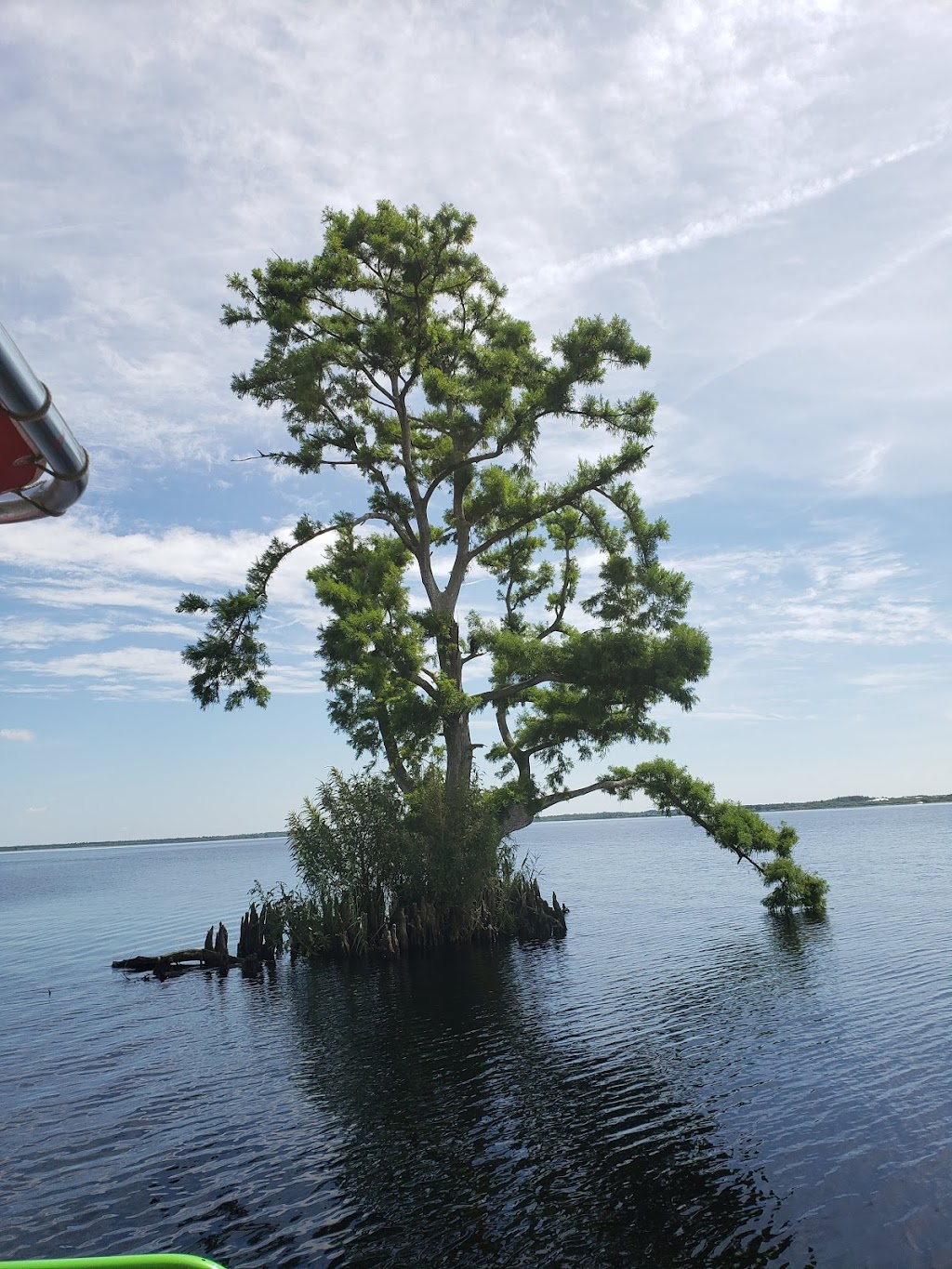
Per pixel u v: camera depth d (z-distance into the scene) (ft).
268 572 107.14
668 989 73.77
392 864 101.96
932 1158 35.96
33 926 161.79
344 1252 30.86
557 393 100.27
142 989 88.22
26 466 9.80
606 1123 42.55
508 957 95.35
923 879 165.68
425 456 120.67
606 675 100.48
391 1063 55.67
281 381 104.27
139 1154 41.27
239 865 431.43
